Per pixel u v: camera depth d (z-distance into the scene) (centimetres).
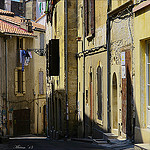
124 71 1148
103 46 1427
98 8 1516
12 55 3030
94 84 1592
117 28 1260
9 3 4028
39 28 3334
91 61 1652
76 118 1938
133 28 1088
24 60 3078
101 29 1473
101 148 1068
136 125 1027
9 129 2978
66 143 1496
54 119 2300
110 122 1351
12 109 3017
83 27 1792
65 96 1941
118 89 1255
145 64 1011
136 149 892
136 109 1026
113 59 1312
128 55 1135
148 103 995
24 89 3150
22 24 3198
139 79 1008
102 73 1462
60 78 2047
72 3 1956
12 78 3030
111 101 1339
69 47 1950
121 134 1229
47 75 2681
